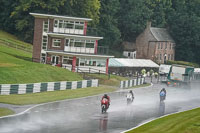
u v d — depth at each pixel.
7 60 125.19
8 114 63.59
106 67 157.12
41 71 119.00
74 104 81.62
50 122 59.47
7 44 172.88
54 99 86.19
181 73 151.12
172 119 64.50
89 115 69.06
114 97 100.19
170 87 148.62
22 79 104.88
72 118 64.56
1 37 191.62
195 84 170.88
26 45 191.38
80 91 105.56
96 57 153.62
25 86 91.31
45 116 64.44
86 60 151.62
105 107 73.69
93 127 57.41
